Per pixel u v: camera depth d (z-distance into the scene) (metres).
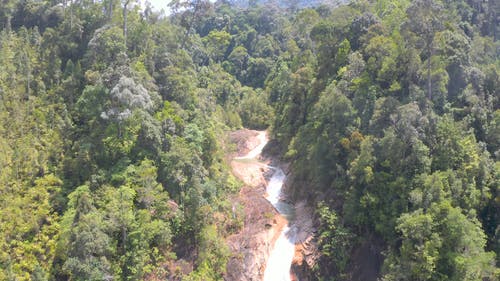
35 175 45.69
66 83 54.88
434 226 40.69
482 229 45.34
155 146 49.31
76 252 38.75
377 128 51.09
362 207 47.88
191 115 58.88
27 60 54.00
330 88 59.47
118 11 66.19
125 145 48.09
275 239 54.19
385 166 47.44
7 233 39.91
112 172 46.19
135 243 41.53
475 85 54.59
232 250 49.41
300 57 88.56
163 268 43.25
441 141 47.22
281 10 170.62
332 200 53.22
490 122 51.34
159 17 76.81
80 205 41.50
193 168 49.34
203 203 47.66
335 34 69.50
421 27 53.56
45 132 49.75
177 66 66.62
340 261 47.50
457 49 56.47
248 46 144.62
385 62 55.88
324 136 56.12
